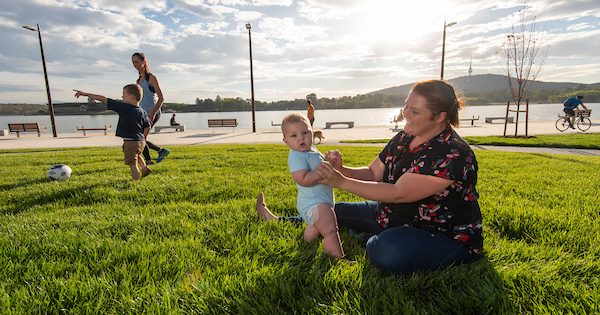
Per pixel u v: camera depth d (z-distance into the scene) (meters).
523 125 26.72
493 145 13.70
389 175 2.35
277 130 27.50
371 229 2.67
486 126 26.50
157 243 2.64
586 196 4.01
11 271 2.19
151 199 4.32
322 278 2.03
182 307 1.78
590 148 12.25
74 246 2.59
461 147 1.96
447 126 2.09
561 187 4.63
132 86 5.71
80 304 1.80
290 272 2.09
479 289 1.87
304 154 2.61
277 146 13.26
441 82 1.99
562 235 2.63
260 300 1.83
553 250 2.36
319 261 2.25
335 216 2.49
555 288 1.88
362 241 2.67
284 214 3.46
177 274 2.13
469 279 1.96
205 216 3.39
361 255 2.38
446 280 1.96
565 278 2.02
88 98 5.39
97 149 13.32
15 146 17.11
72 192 4.80
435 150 1.96
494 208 3.37
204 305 1.78
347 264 2.19
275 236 2.70
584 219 3.01
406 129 2.10
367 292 1.90
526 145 13.26
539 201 3.83
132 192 4.65
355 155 9.32
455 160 1.92
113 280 2.05
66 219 3.38
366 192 2.00
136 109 5.70
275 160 8.21
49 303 1.82
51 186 5.18
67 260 2.34
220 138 20.19
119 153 10.98
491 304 1.76
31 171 7.06
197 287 1.93
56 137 23.44
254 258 2.31
